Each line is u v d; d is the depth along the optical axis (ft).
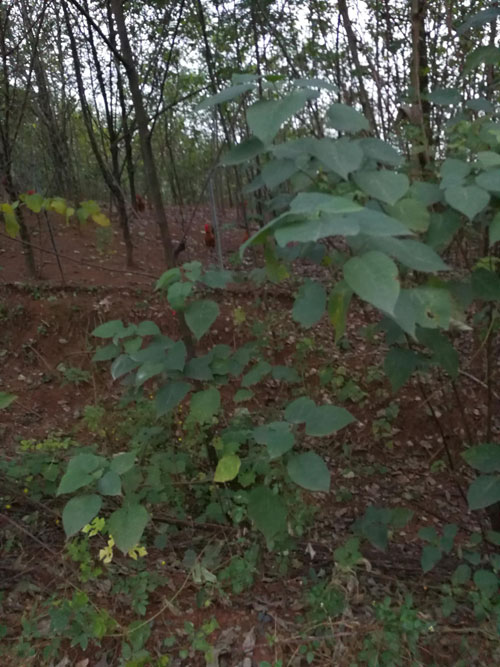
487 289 6.15
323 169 5.69
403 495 15.74
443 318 4.68
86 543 9.16
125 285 23.11
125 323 21.03
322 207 3.79
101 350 7.77
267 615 9.19
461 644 8.39
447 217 5.51
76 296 21.43
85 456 5.96
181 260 29.14
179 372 7.48
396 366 6.89
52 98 33.42
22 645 7.84
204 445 11.46
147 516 5.91
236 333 20.65
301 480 5.66
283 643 8.42
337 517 14.11
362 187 4.97
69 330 20.45
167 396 7.22
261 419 16.67
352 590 9.30
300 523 10.37
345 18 10.31
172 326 21.39
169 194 62.69
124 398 10.90
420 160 7.63
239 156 5.37
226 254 32.63
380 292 3.67
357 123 5.14
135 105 10.46
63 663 7.77
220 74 21.26
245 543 10.31
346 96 11.17
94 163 40.91
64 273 23.47
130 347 7.41
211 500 11.25
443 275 7.22
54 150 29.30
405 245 4.25
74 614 8.22
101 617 8.04
